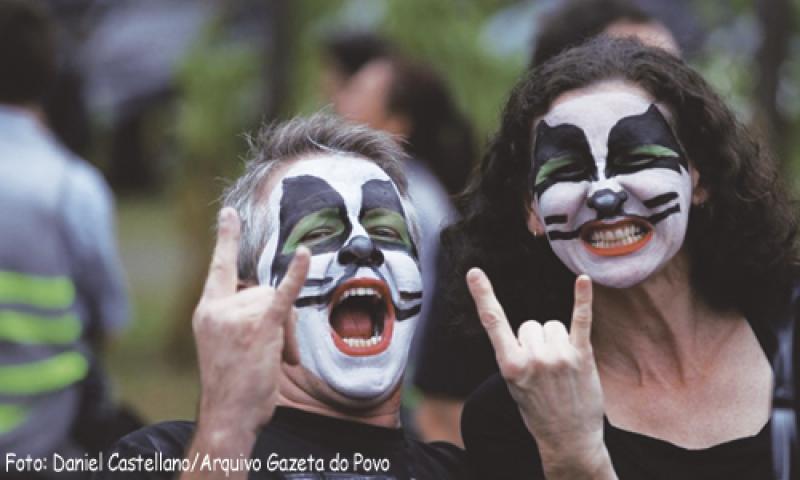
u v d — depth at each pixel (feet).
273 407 19.62
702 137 23.97
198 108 67.26
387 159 24.27
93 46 118.42
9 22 29.48
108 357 73.97
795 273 24.36
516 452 23.80
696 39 50.06
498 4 61.62
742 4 51.90
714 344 23.99
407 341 22.98
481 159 25.30
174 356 73.10
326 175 23.34
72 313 29.22
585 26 30.50
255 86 66.74
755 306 24.18
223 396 19.44
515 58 58.49
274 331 19.60
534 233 24.66
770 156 24.71
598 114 23.47
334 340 22.45
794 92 50.96
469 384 29.27
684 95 23.79
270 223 23.07
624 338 23.98
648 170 23.26
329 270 22.58
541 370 20.76
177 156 71.92
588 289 20.90
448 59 57.72
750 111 49.11
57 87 36.37
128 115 123.13
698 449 22.74
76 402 28.99
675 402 23.52
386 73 36.24
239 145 67.36
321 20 60.70
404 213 23.61
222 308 19.66
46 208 29.04
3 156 29.12
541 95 23.98
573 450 20.85
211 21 69.15
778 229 24.29
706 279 24.22
